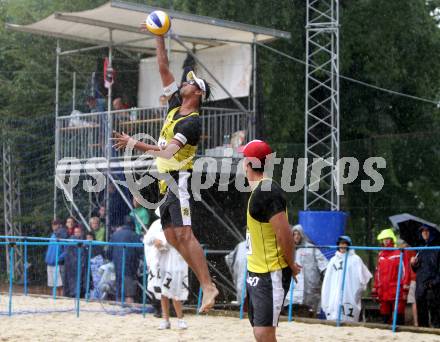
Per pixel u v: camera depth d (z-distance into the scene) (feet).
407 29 124.88
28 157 104.06
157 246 61.16
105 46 92.48
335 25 90.33
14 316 68.23
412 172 108.68
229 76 89.30
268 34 86.99
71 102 123.65
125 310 72.33
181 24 82.89
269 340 35.27
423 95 127.75
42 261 102.89
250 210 35.50
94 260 83.66
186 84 37.99
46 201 103.45
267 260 35.45
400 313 66.64
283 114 122.01
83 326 62.03
